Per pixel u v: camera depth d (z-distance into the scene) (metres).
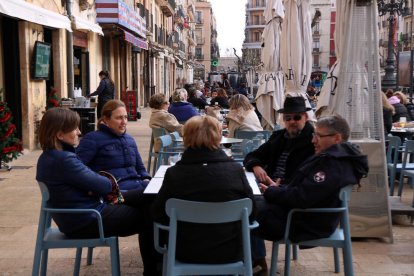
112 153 4.68
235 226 3.29
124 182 4.65
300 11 8.77
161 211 3.36
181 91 9.75
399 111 10.73
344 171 3.67
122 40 24.19
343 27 5.80
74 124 3.71
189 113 9.57
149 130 17.22
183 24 58.16
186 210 3.17
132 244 5.36
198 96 15.57
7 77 11.59
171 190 3.26
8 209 6.64
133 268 4.66
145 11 30.92
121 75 25.66
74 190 3.69
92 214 3.72
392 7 17.91
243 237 3.23
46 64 12.73
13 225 5.93
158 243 3.51
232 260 3.29
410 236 5.68
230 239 3.27
